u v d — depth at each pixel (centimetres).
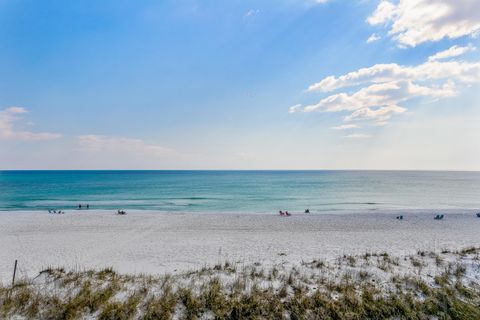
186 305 584
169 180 11719
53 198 5216
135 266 1268
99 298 616
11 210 3672
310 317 543
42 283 772
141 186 8325
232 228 2498
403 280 757
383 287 712
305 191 7000
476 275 799
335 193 6538
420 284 710
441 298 619
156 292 667
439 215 3114
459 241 1955
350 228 2527
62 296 643
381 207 4366
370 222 2834
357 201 5084
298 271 898
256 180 12050
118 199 5134
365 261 1043
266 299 616
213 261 1373
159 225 2623
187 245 1823
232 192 6638
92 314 555
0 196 5519
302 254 1519
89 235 2170
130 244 1869
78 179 12069
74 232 2288
